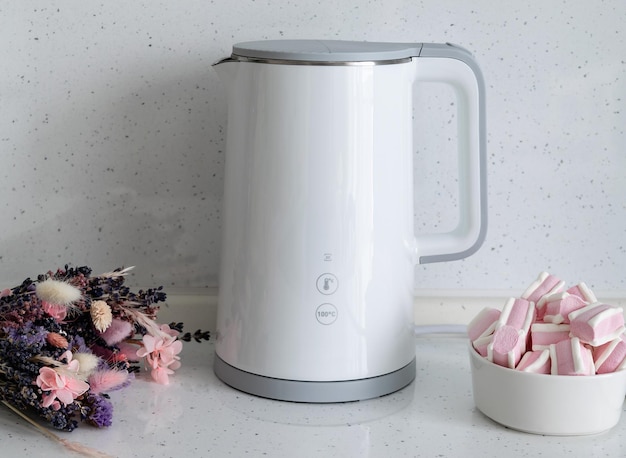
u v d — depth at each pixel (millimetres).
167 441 872
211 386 1005
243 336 970
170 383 1011
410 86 966
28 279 955
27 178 1137
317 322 935
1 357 874
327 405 959
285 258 927
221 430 898
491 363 897
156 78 1125
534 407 876
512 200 1168
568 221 1174
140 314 983
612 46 1133
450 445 874
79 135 1132
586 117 1149
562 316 900
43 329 878
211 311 1169
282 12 1116
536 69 1138
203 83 1128
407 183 973
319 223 917
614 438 892
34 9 1101
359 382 958
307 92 896
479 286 1188
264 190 926
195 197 1154
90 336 962
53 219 1148
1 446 855
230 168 972
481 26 1127
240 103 943
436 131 1147
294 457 845
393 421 927
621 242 1180
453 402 978
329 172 909
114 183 1146
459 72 962
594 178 1164
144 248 1163
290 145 907
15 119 1123
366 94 908
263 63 907
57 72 1116
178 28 1113
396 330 977
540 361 875
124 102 1128
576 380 859
